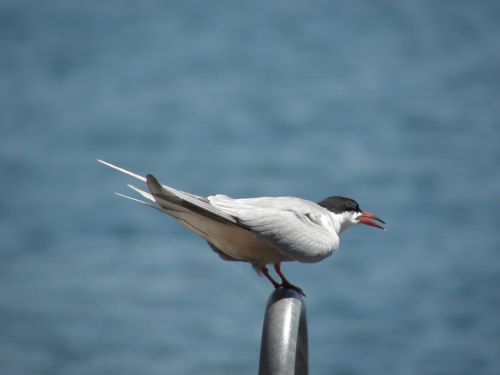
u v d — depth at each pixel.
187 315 14.30
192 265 16.22
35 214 21.52
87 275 15.97
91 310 14.43
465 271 18.12
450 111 30.94
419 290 17.31
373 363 15.05
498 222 20.66
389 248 19.25
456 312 16.52
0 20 46.56
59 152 26.72
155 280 15.61
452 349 15.40
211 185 24.09
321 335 15.82
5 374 12.65
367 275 17.95
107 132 28.84
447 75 36.09
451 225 20.62
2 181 24.14
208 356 13.09
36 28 45.06
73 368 12.82
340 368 14.92
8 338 13.83
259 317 14.22
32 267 16.42
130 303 14.21
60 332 13.66
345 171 24.80
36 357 13.48
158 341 13.59
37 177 24.48
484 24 45.12
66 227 20.62
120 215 21.34
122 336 13.73
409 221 20.83
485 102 31.88
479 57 39.00
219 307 14.28
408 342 15.66
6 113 31.03
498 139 27.50
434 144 27.30
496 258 18.66
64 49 41.50
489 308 16.72
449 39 42.50
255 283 15.29
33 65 38.69
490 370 14.80
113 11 49.06
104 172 25.02
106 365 13.12
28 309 14.34
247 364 13.02
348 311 16.58
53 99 33.06
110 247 18.11
